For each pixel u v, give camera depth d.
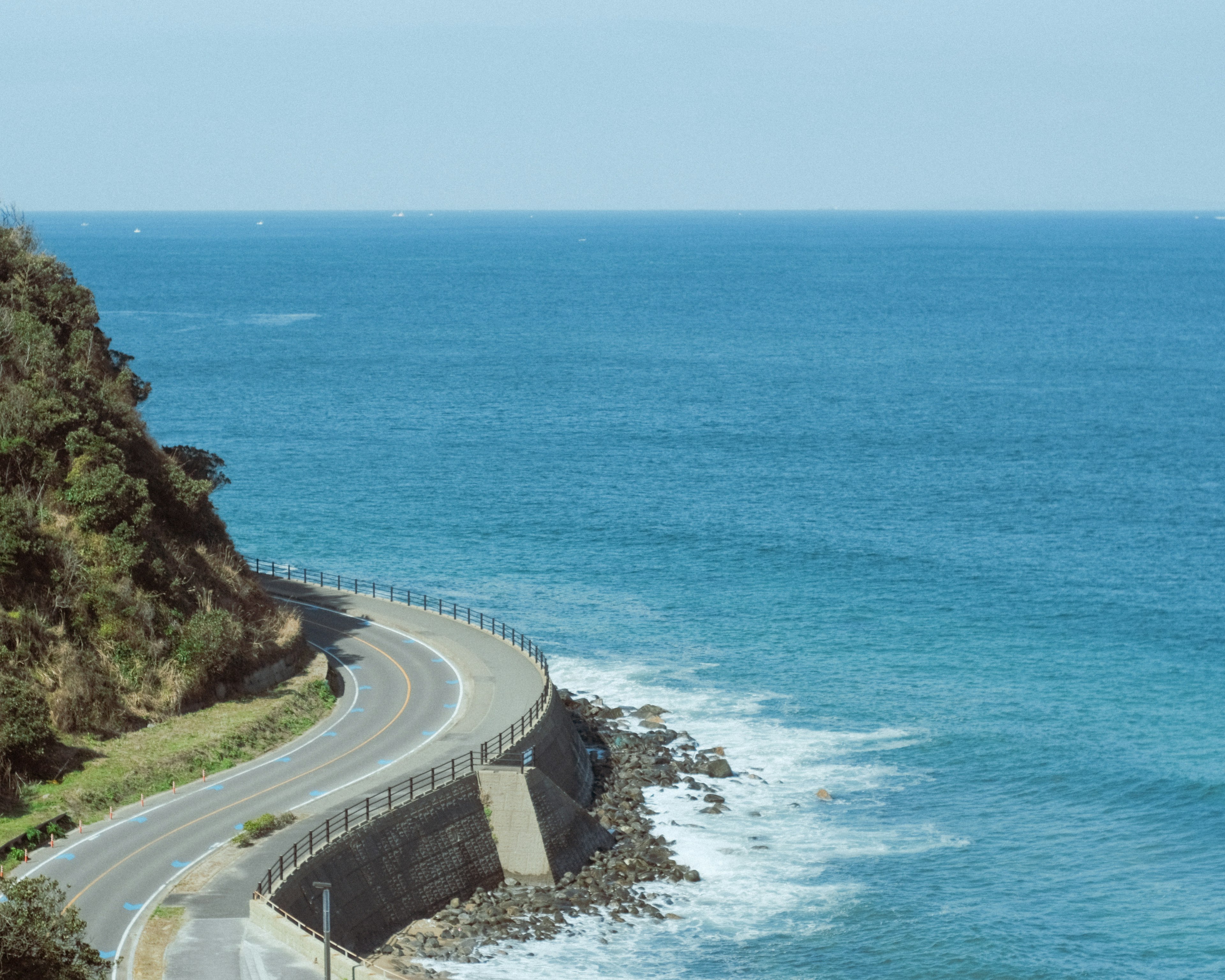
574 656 94.19
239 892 53.09
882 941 58.47
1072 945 58.62
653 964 56.03
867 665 93.12
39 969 39.72
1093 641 98.38
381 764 65.88
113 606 71.94
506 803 62.66
